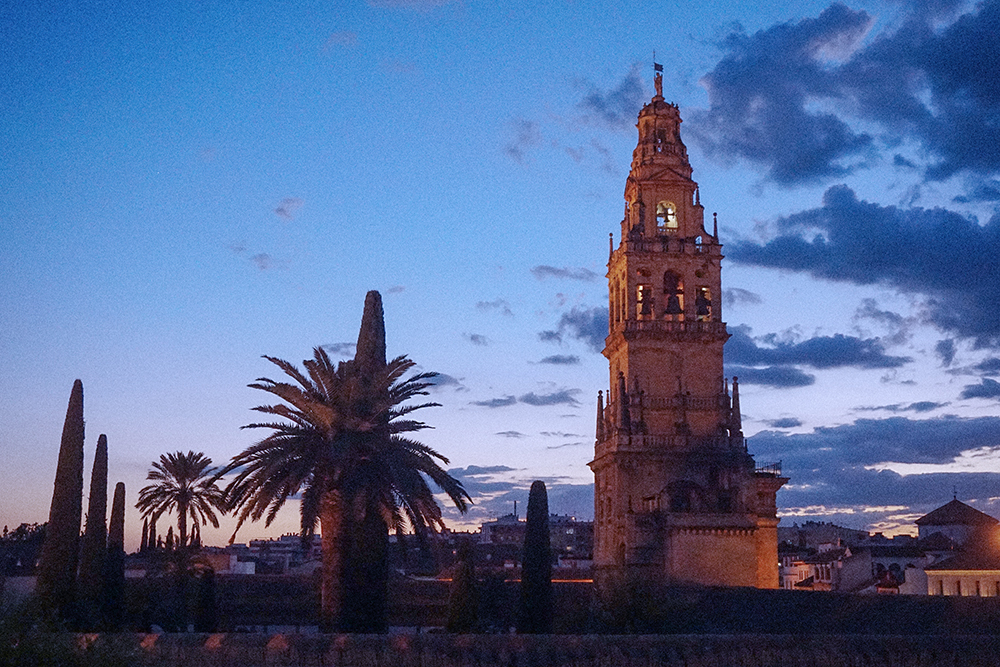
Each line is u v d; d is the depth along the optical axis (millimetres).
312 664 52250
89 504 91375
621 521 109250
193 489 102875
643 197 121062
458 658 51531
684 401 113750
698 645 50781
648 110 124875
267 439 58531
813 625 67562
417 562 157375
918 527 137500
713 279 118500
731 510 106125
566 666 50812
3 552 112938
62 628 44781
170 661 52219
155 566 104938
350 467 58969
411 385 61844
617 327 117688
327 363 59625
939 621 56625
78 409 79500
